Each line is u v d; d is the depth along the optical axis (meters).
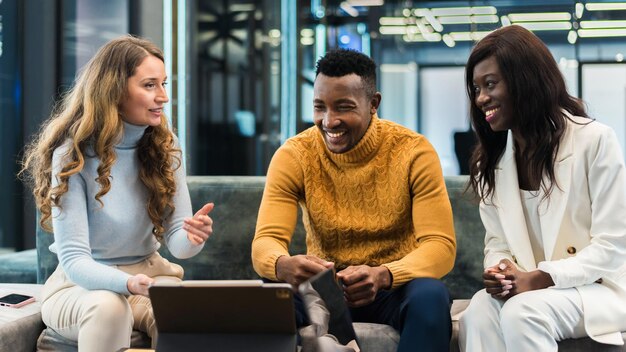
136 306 2.47
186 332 1.94
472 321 2.26
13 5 5.16
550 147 2.32
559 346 2.23
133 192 2.49
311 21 8.48
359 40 8.82
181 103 5.85
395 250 2.53
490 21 8.56
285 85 8.10
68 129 2.45
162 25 5.57
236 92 7.38
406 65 9.41
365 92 2.45
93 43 5.38
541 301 2.15
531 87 2.30
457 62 9.16
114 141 2.43
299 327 2.32
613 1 7.86
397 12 8.83
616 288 2.29
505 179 2.42
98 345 2.21
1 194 5.13
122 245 2.47
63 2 5.30
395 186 2.51
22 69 5.19
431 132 9.98
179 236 2.48
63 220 2.36
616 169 2.27
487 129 2.46
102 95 2.40
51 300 2.40
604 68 8.02
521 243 2.35
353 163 2.53
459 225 2.93
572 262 2.22
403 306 2.23
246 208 3.02
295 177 2.58
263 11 7.82
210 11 6.66
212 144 6.78
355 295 2.24
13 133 5.17
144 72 2.43
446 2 8.62
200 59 6.41
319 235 2.57
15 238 5.12
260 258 2.43
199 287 1.85
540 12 8.18
